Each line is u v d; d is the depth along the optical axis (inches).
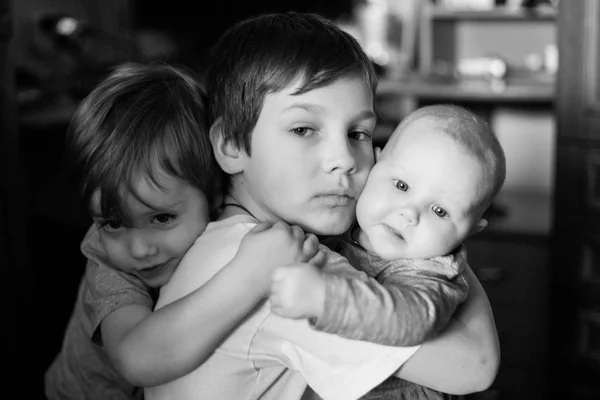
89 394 43.9
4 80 74.2
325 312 27.3
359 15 158.4
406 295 28.9
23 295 77.0
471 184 31.9
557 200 86.8
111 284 38.0
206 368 32.9
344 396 30.0
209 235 35.6
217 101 36.6
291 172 33.0
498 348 34.0
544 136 152.1
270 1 145.9
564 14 82.9
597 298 85.9
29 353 77.9
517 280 114.4
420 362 31.3
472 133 32.4
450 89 128.9
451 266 31.9
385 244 32.4
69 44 131.7
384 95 134.4
